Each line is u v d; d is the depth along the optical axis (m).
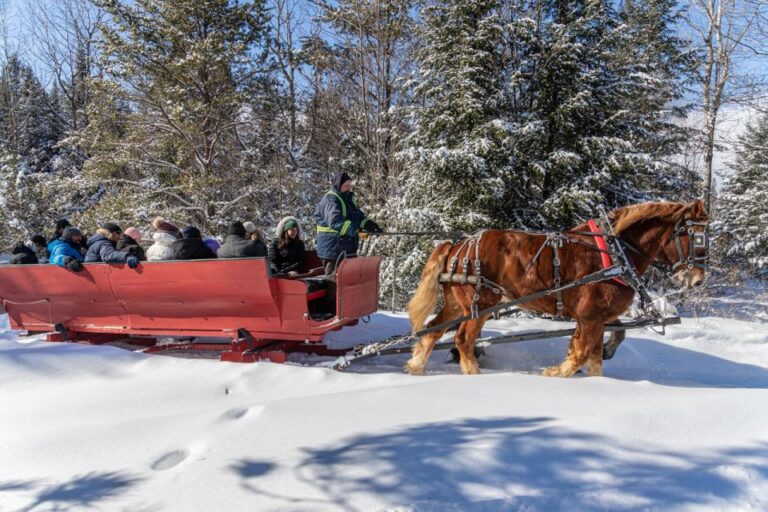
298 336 5.55
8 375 5.16
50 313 6.79
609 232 5.16
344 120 20.39
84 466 3.30
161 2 15.23
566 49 12.81
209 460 3.16
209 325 5.96
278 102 17.41
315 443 3.29
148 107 16.19
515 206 13.12
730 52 16.58
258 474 2.97
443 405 3.94
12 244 17.86
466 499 2.63
